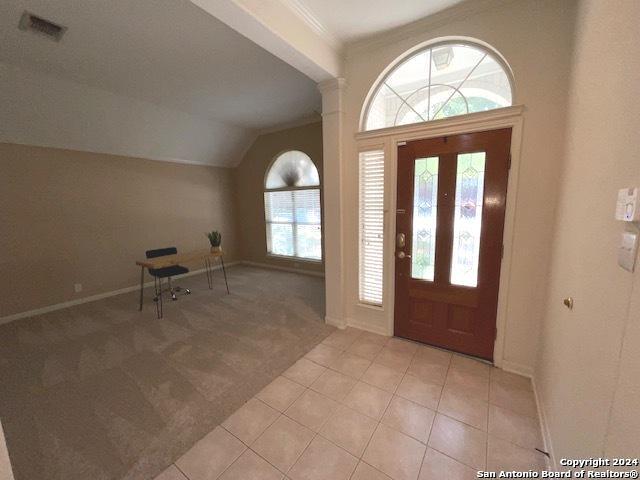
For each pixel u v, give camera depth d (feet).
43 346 8.56
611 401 2.54
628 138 2.52
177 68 9.22
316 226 16.57
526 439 4.95
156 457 4.76
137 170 14.38
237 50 8.23
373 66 7.68
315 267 16.67
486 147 6.43
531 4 5.61
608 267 2.83
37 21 6.74
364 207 8.57
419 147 7.32
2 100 9.29
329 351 7.95
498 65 6.47
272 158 17.52
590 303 3.27
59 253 11.90
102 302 12.55
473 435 5.07
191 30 7.23
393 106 8.00
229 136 16.76
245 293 13.39
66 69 9.04
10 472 2.00
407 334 8.41
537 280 6.23
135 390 6.47
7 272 10.67
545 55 5.58
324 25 6.93
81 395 6.32
